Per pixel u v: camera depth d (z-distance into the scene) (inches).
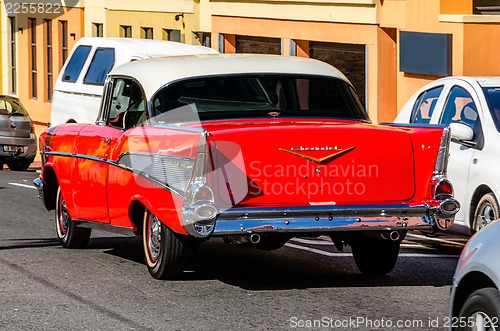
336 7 1144.8
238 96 509.0
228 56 530.9
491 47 957.8
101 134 525.0
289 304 435.5
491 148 550.6
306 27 1202.0
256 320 408.2
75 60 911.0
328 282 482.3
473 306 315.6
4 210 767.1
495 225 323.3
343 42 1140.5
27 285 478.6
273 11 1258.0
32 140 1342.3
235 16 1336.1
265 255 558.9
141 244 605.6
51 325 404.5
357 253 498.9
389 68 1090.1
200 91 507.8
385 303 436.8
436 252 575.5
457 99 593.6
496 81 587.2
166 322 406.6
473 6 997.2
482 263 312.5
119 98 534.9
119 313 422.0
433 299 444.5
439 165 457.4
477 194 557.6
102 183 519.8
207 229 437.1
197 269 514.9
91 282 483.8
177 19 1439.5
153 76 510.6
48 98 1803.6
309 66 523.5
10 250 577.3
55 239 621.6
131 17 1555.1
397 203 452.4
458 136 550.9
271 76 514.0
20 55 1883.6
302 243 600.4
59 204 591.2
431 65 992.9
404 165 454.6
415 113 632.4
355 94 525.3
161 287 470.0
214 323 404.2
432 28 994.1
